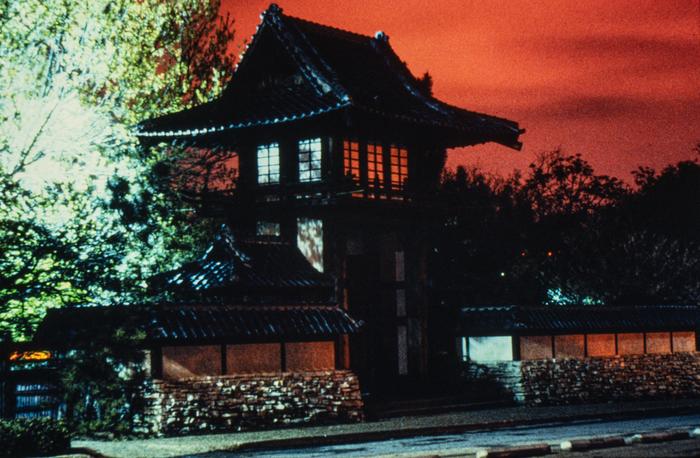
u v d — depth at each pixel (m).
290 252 34.72
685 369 40.25
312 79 35.31
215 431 27.39
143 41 37.59
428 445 23.31
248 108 35.59
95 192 31.52
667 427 26.00
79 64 33.59
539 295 49.72
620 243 51.31
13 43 32.12
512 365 35.34
